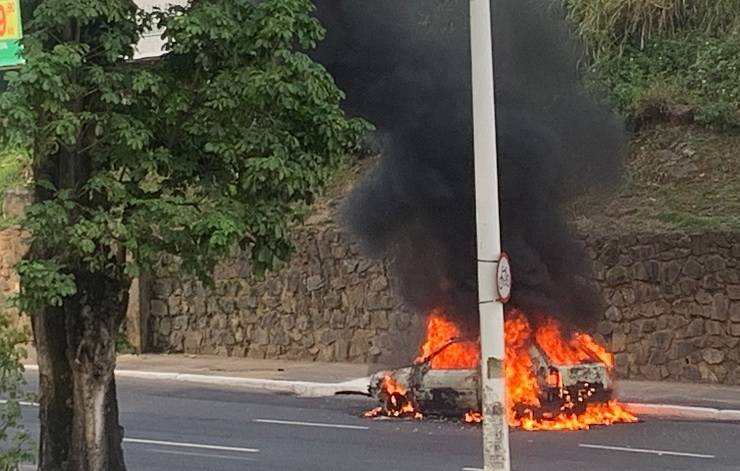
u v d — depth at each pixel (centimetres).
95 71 747
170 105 767
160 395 1975
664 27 2505
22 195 2664
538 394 1537
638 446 1366
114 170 785
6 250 2623
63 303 830
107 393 851
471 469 1199
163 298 2517
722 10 2481
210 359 2408
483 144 938
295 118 788
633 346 2030
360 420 1620
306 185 775
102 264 791
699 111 2305
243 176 769
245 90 755
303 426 1566
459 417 1579
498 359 921
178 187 795
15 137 710
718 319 1966
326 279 2325
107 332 837
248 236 786
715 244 1975
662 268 2012
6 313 812
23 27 760
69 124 721
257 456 1309
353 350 2286
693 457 1289
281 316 2383
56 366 854
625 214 2127
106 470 847
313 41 803
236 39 768
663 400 1784
